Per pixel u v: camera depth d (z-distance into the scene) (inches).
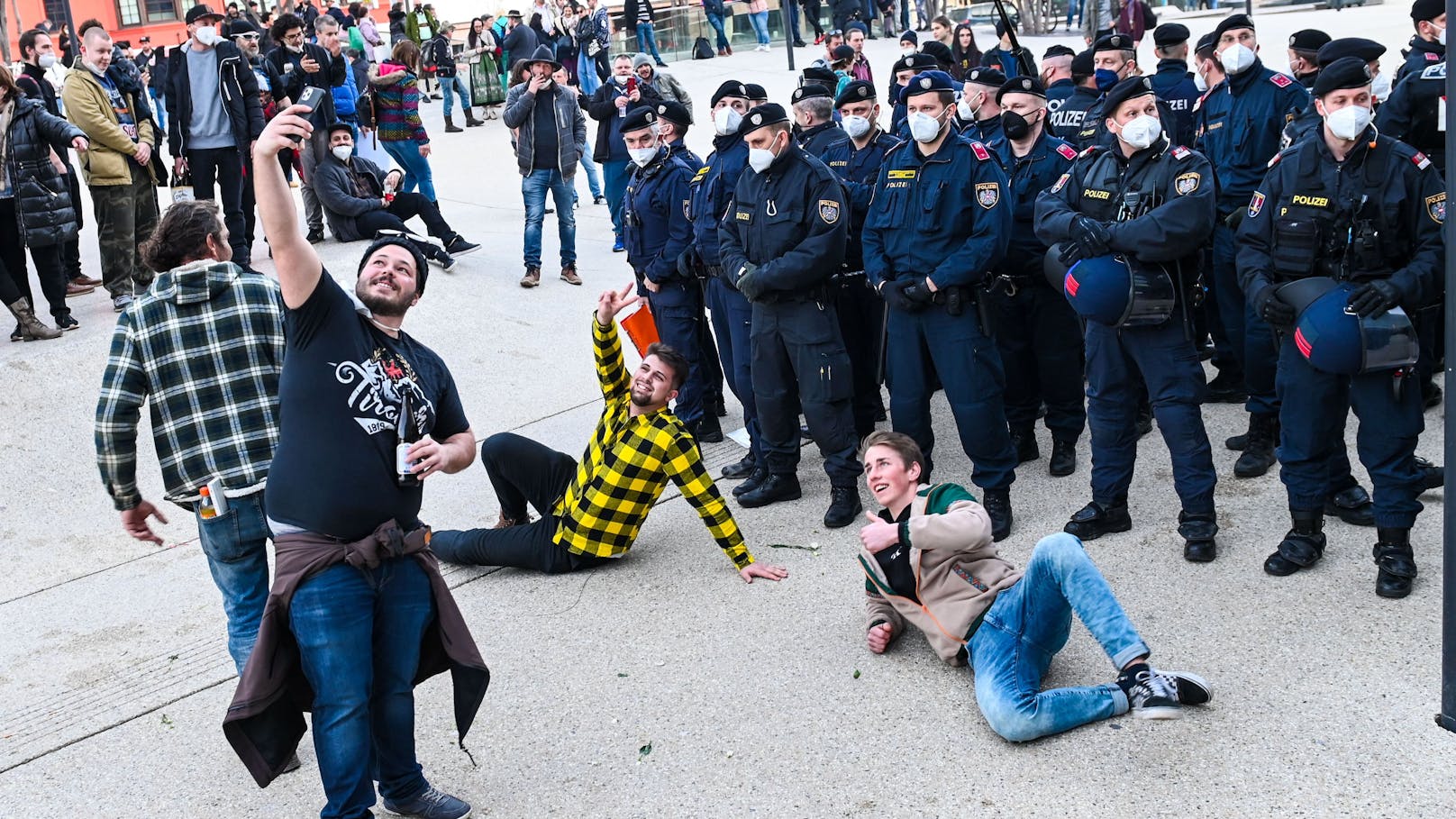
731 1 874.8
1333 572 167.3
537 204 362.3
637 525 189.6
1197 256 174.7
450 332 327.0
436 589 129.0
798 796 131.5
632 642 169.0
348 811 120.0
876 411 238.8
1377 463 157.3
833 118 261.7
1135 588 168.9
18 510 240.5
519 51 705.0
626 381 194.2
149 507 141.9
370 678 123.2
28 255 412.8
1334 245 153.7
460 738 131.5
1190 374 172.7
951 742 138.1
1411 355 149.2
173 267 140.1
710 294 239.0
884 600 159.3
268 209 115.4
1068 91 273.9
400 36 815.7
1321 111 153.7
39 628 193.9
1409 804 119.7
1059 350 211.6
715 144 226.8
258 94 346.6
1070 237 171.8
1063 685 147.5
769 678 155.5
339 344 122.5
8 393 275.0
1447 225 122.6
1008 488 198.2
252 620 143.9
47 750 157.0
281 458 122.6
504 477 203.6
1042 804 125.6
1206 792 124.5
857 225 225.3
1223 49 237.0
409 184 460.1
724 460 241.6
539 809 134.3
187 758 152.0
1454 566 125.9
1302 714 135.9
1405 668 142.5
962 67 390.6
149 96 691.4
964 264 181.6
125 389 135.9
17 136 295.3
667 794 134.4
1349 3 726.5
